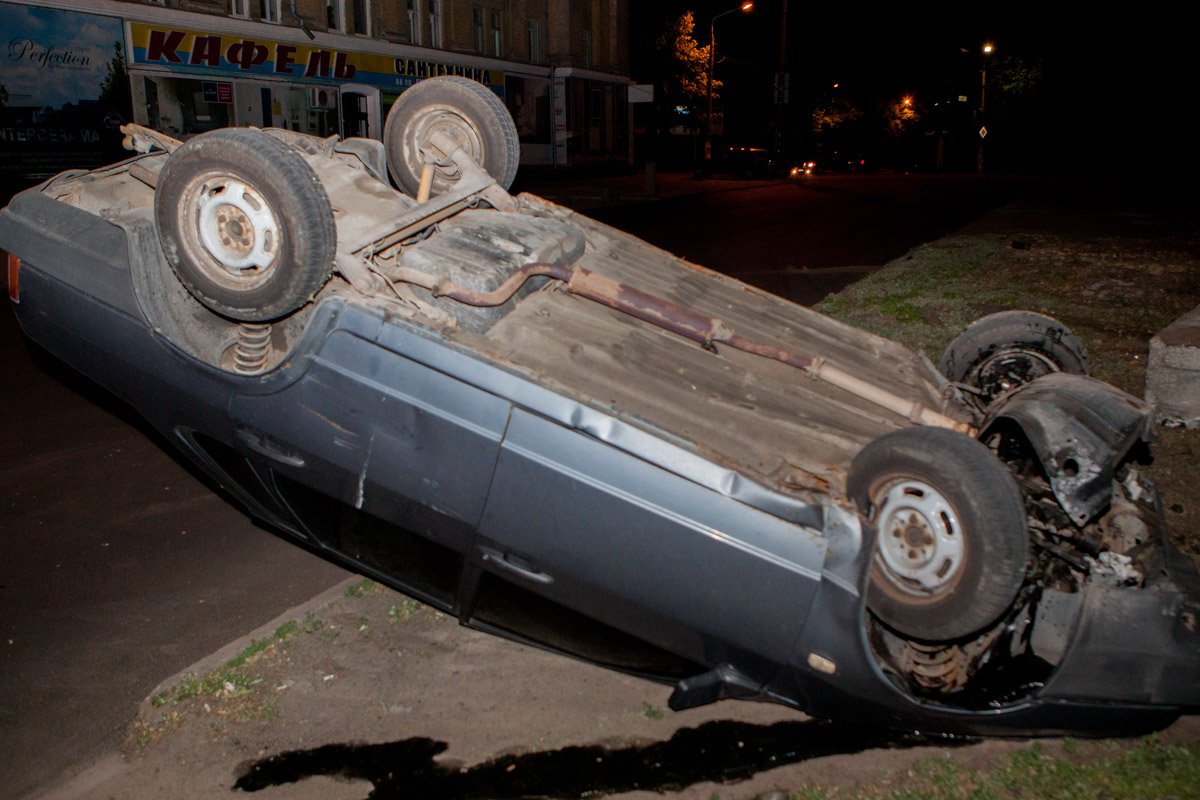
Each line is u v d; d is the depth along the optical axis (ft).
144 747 12.95
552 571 11.89
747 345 14.02
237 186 12.11
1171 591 11.92
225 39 91.81
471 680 14.43
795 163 145.79
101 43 81.30
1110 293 38.14
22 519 19.34
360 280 12.51
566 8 142.41
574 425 11.36
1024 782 11.94
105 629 15.65
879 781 12.25
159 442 23.59
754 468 11.74
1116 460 12.04
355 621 15.88
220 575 17.52
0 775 12.42
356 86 109.19
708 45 184.85
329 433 12.25
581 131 153.28
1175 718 12.04
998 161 223.71
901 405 14.16
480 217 15.65
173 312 13.85
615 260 17.38
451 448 11.71
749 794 12.10
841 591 11.09
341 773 12.52
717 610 11.43
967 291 38.81
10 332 32.81
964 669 12.72
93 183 15.88
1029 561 12.69
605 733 13.28
